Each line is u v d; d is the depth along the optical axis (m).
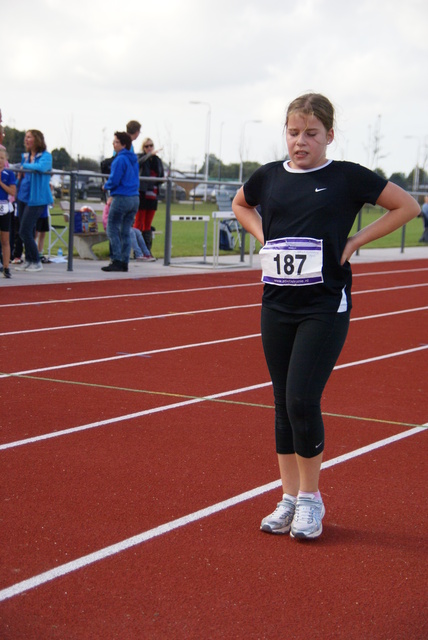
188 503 4.08
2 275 12.45
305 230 3.55
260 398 6.14
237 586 3.24
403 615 3.07
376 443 5.17
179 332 8.77
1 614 2.95
